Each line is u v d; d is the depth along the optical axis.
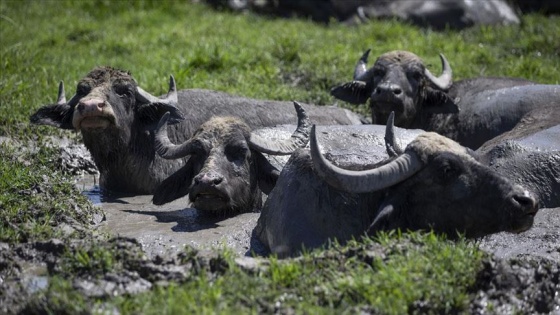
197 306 15.38
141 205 24.84
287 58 38.00
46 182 24.00
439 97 31.36
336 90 32.69
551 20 49.50
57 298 15.97
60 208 21.95
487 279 16.88
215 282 16.36
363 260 17.08
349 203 19.16
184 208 24.08
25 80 33.97
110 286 16.83
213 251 18.14
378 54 39.72
